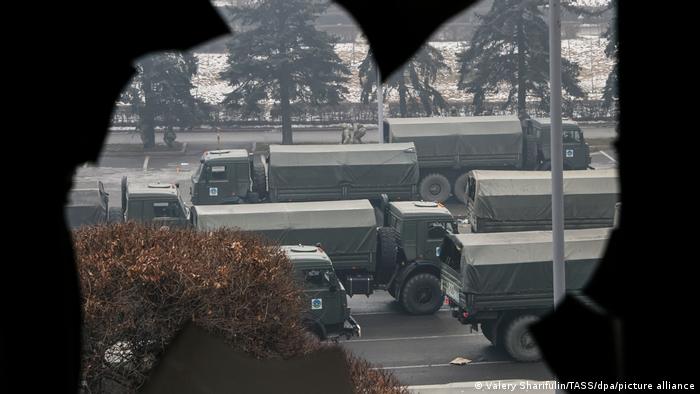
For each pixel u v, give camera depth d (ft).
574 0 641.81
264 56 624.18
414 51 15.66
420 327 303.07
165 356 35.65
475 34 630.74
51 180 17.80
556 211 209.56
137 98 609.01
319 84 615.57
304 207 322.75
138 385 145.07
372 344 285.84
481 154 461.37
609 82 649.20
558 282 210.18
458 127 461.37
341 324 270.05
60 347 17.63
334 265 318.86
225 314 156.66
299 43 615.98
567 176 358.23
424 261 317.42
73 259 18.20
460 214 445.78
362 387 142.61
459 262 275.39
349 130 527.40
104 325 146.41
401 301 316.81
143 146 606.96
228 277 156.15
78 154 18.08
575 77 654.94
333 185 407.44
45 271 17.51
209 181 419.33
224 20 17.22
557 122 207.21
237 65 618.03
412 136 458.91
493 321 267.18
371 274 320.09
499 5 622.95
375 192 409.28
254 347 157.89
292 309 165.17
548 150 469.98
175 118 610.24
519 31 619.26
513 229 354.74
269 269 162.91
